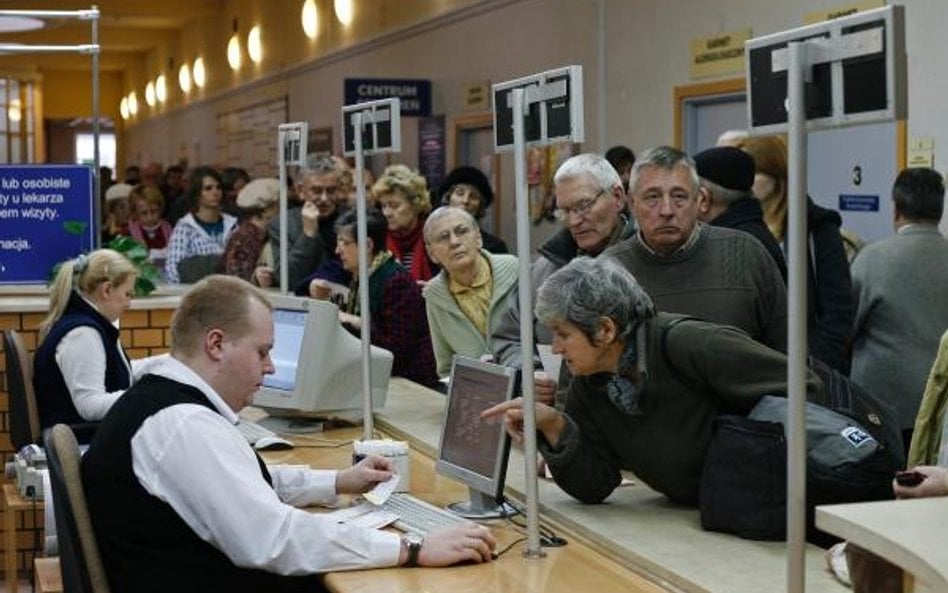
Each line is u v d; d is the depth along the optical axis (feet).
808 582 8.21
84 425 16.20
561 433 10.11
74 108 90.63
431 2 36.63
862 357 15.29
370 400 13.20
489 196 21.31
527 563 9.35
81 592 9.71
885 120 6.38
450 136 35.45
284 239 18.37
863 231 19.74
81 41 66.03
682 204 11.10
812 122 6.80
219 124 64.13
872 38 6.43
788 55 6.84
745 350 9.53
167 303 20.47
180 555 9.66
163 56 77.77
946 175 18.10
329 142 46.32
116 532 9.75
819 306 14.38
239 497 9.48
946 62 18.16
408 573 9.34
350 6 44.01
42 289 21.81
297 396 14.39
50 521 13.66
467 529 9.59
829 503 9.01
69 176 21.91
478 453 10.64
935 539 5.72
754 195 14.47
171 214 35.12
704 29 23.66
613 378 9.81
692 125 24.61
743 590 8.09
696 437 9.78
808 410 9.18
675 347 9.61
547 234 28.86
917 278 15.02
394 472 11.40
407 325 16.67
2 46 21.06
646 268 11.39
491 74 32.94
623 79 26.73
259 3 56.03
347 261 16.88
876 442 8.89
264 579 9.95
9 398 17.12
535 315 10.53
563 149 28.22
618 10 26.78
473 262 14.61
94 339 16.63
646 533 9.50
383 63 40.91
